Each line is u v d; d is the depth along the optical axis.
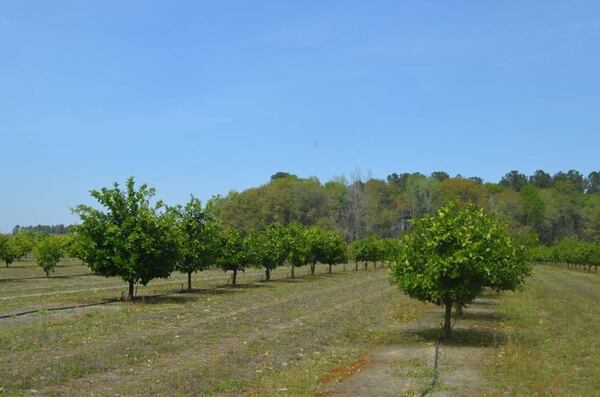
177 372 11.44
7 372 10.80
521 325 19.58
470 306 25.66
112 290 30.58
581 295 32.69
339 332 17.62
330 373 11.93
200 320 19.16
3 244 44.41
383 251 59.16
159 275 25.00
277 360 13.05
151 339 14.92
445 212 15.84
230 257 33.72
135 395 9.70
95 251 24.06
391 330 18.30
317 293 30.98
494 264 15.38
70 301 24.17
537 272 60.03
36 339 14.31
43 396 9.52
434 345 15.37
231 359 12.82
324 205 96.38
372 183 112.25
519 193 115.56
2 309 20.70
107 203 24.30
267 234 41.31
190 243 29.08
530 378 11.28
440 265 15.09
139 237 23.98
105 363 11.95
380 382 10.98
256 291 31.16
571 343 15.73
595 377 11.53
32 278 39.25
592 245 64.31
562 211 108.94
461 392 10.23
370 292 32.47
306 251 43.59
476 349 14.77
